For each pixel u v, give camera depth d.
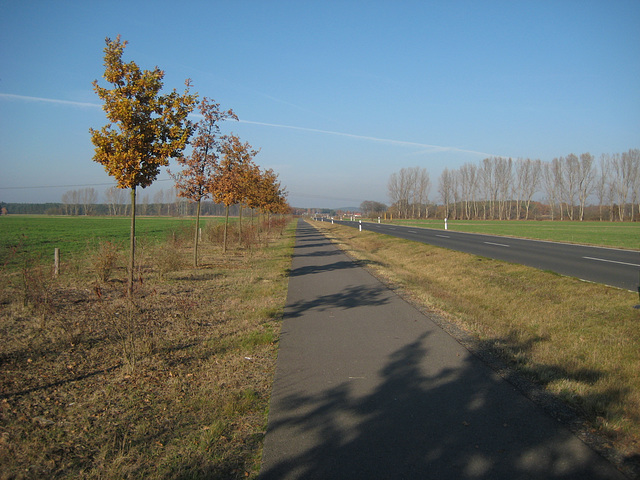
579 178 80.88
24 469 3.31
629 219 75.69
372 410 4.16
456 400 4.36
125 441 3.71
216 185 15.26
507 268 13.74
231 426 3.96
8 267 13.32
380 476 3.08
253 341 6.53
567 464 3.21
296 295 10.40
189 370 5.45
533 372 5.16
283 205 44.97
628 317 7.49
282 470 3.19
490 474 3.09
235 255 19.97
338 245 26.92
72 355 5.96
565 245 22.92
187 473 3.21
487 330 7.22
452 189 97.38
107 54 8.77
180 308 8.58
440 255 18.98
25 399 4.58
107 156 8.85
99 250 12.43
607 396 4.46
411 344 6.35
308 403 4.37
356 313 8.45
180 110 9.70
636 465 3.21
